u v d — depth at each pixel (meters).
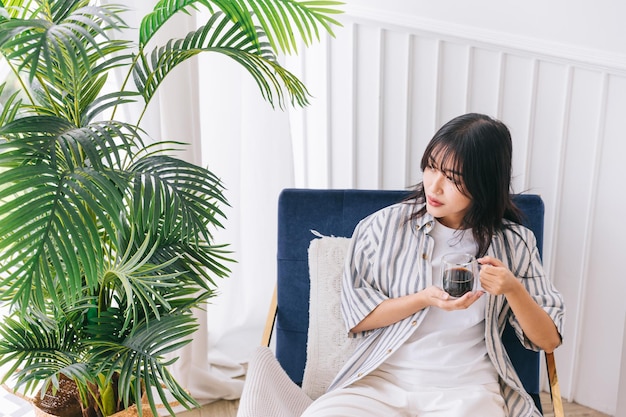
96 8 1.33
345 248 1.69
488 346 1.50
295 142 2.32
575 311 2.09
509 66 1.98
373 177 2.20
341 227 1.73
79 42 1.19
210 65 2.14
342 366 1.65
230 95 2.18
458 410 1.39
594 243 2.02
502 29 1.94
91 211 1.48
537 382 1.67
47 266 1.23
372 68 2.08
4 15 1.25
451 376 1.47
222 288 2.36
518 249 1.54
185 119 1.93
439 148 1.45
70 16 1.31
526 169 2.04
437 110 2.07
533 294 1.52
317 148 2.26
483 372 1.49
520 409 1.51
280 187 2.28
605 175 1.95
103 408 1.65
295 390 1.56
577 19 1.86
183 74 1.89
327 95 2.15
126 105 1.91
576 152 1.97
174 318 1.54
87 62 1.19
